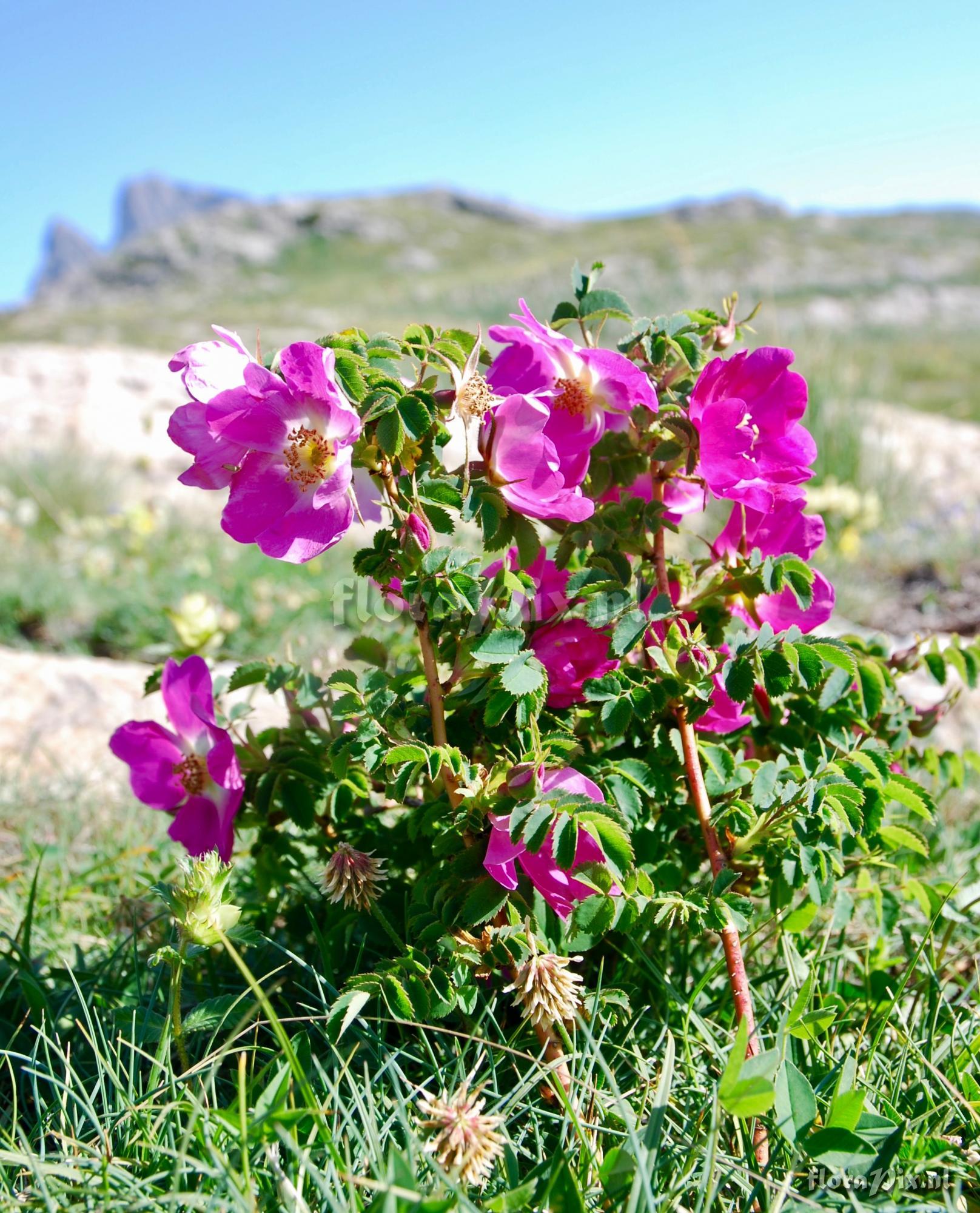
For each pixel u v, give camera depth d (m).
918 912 0.42
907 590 1.09
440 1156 0.25
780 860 0.31
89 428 1.80
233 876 0.41
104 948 0.40
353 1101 0.28
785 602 0.32
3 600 1.03
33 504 1.51
